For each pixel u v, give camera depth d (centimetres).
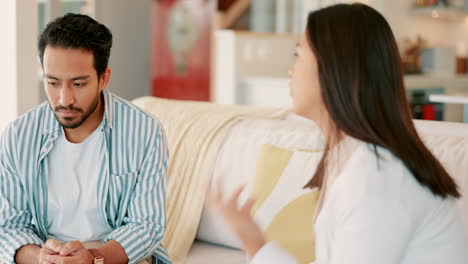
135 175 172
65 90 151
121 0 518
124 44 529
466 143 173
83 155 169
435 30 714
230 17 631
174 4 602
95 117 168
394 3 645
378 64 101
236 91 507
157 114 242
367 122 101
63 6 457
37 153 167
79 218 172
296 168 193
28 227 172
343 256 98
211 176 214
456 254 105
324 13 106
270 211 192
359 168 100
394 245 97
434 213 103
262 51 527
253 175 206
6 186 168
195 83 620
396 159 101
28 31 289
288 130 210
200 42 620
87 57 151
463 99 359
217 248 212
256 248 111
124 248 162
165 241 212
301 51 109
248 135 214
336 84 101
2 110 292
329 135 111
